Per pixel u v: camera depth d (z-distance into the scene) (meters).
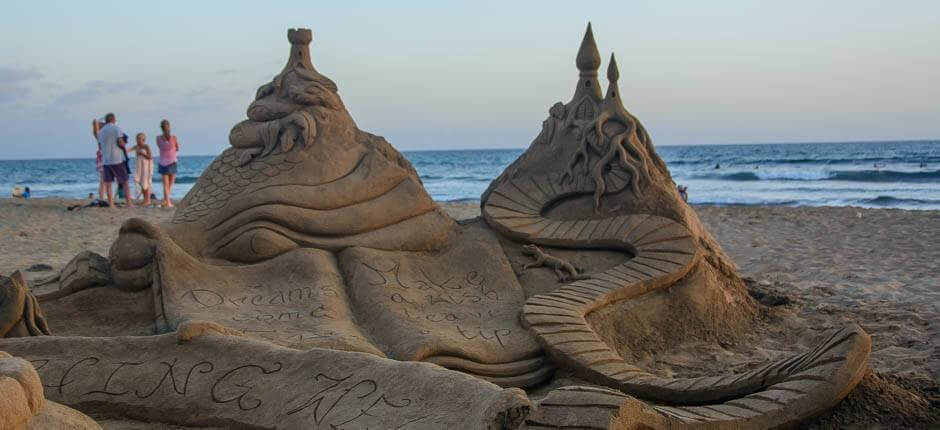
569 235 5.47
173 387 3.32
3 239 10.55
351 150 5.45
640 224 5.47
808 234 11.30
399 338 4.36
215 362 3.38
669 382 3.90
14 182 40.06
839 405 3.45
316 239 5.11
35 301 4.15
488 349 4.39
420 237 5.30
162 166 14.22
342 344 4.09
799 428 3.36
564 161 5.97
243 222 5.03
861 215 13.40
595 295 4.91
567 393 2.68
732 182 29.00
